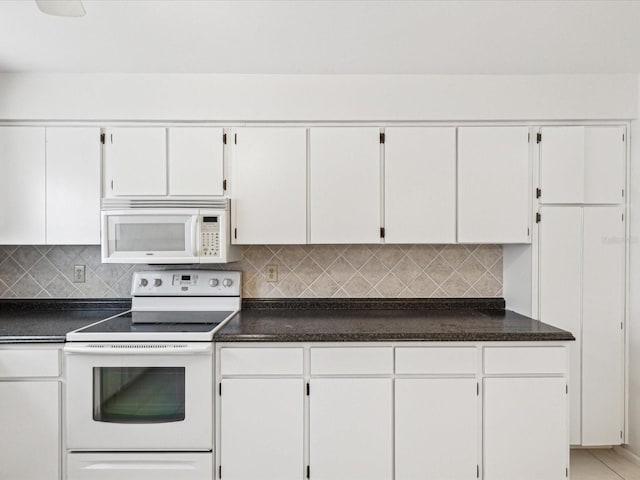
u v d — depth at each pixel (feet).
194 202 7.73
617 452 8.52
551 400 6.70
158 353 6.50
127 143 7.95
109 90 7.85
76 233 7.96
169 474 6.64
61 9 5.08
